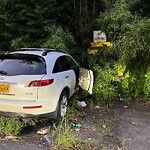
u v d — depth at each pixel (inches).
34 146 139.2
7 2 288.8
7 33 290.5
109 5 298.4
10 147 136.8
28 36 290.5
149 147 144.4
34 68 159.3
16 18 291.9
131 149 141.2
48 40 270.1
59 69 178.1
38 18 291.4
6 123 158.6
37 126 167.8
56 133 155.7
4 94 151.4
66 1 319.0
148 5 299.9
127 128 173.3
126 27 261.6
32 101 149.9
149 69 255.3
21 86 148.7
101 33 287.0
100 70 251.8
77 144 142.7
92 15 324.2
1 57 170.2
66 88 185.8
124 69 254.8
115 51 260.8
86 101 232.5
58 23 309.9
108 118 193.2
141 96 254.5
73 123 176.6
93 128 170.6
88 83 229.8
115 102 240.5
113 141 151.2
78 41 318.0
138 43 239.1
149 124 183.0
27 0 296.7
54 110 161.3
